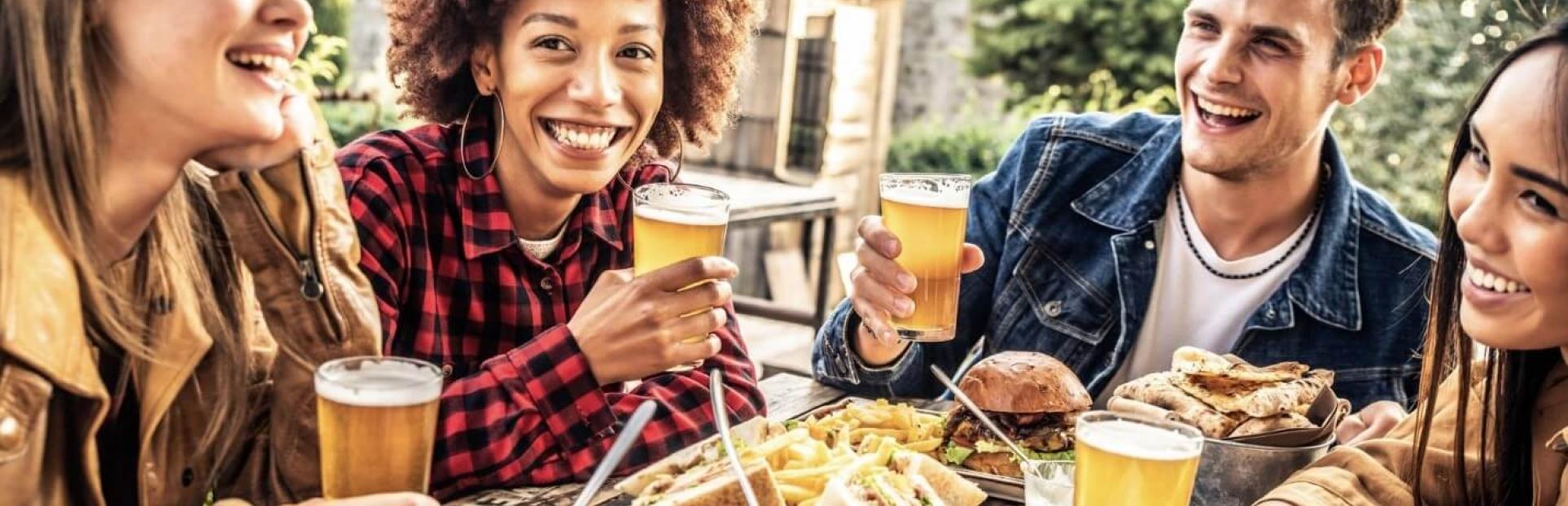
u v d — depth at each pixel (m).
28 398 1.47
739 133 6.84
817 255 8.33
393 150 2.37
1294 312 2.82
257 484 1.93
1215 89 2.67
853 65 8.25
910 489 1.86
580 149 2.31
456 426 2.04
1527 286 1.69
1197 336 2.90
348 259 1.94
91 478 1.58
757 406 2.40
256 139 1.63
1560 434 1.71
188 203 1.79
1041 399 2.14
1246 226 2.85
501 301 2.44
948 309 2.14
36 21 1.48
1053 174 3.04
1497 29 8.09
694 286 2.04
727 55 2.65
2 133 1.53
